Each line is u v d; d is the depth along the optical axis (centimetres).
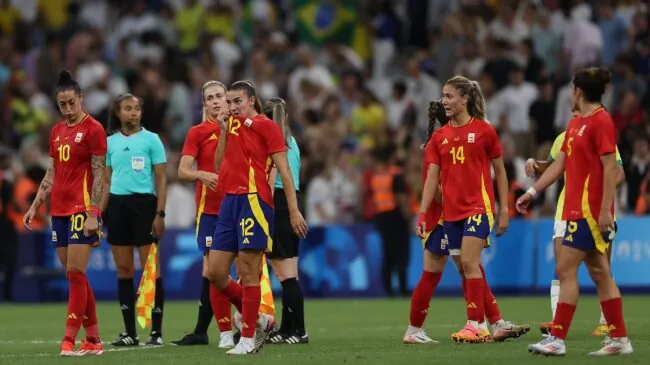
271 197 3838
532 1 9169
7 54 9450
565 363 3381
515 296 7194
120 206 4453
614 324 3559
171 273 7288
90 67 9238
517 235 7250
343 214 7819
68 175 4025
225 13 9794
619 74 8256
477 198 4075
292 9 10238
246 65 9675
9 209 7388
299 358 3672
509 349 3781
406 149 8200
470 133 4088
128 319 4484
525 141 8144
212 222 4312
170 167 7606
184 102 8825
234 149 3825
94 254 7275
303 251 7356
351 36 9994
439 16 9744
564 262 3522
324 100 8706
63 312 6475
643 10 8612
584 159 3494
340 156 7925
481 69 8638
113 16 10594
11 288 7438
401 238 7188
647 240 7044
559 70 8719
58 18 10425
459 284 7262
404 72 9406
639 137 7112
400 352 3803
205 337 4456
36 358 3903
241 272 3856
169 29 9881
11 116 8781
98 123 4053
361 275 7356
